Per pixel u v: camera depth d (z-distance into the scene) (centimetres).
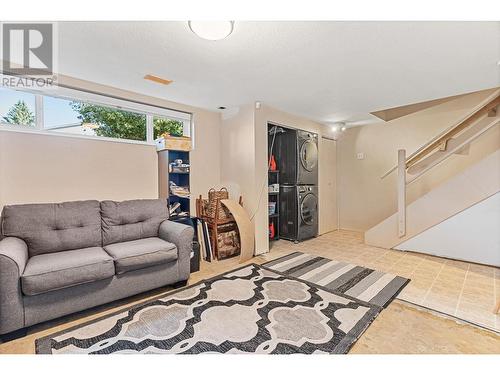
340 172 526
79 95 259
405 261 319
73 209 234
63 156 254
